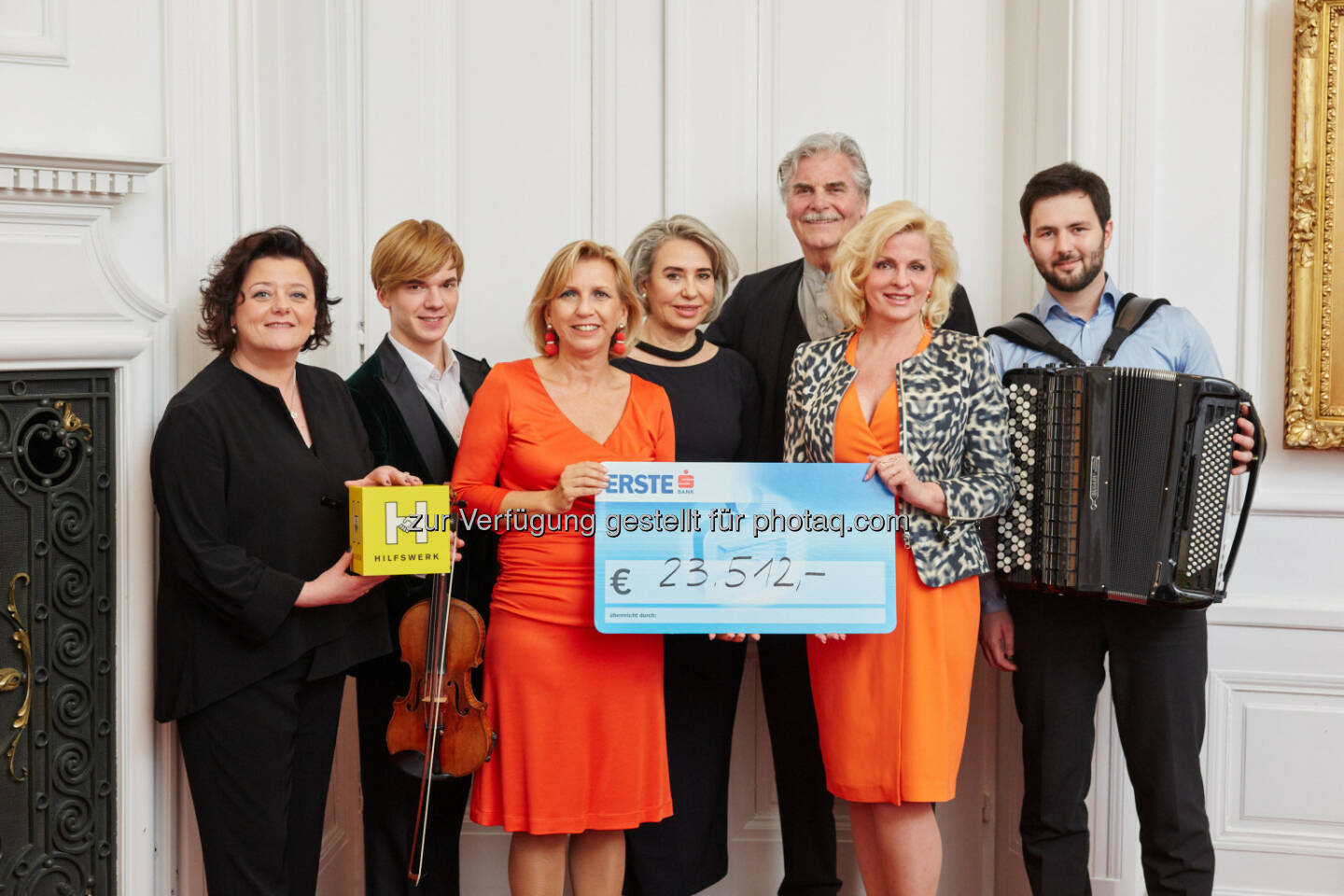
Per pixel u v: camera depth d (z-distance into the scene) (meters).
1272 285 3.01
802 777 2.89
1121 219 3.03
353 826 3.27
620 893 2.55
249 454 2.23
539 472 2.41
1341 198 2.90
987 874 3.26
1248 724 3.03
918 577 2.36
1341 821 3.00
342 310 3.27
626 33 3.31
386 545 2.21
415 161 3.31
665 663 2.70
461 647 2.35
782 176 2.95
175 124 2.53
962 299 2.83
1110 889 3.00
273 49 2.82
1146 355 2.63
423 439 2.62
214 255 2.60
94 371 2.42
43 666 2.36
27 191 2.29
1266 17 2.98
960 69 3.27
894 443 2.38
